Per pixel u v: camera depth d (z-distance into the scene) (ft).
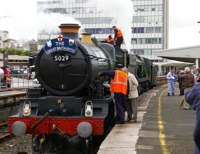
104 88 40.73
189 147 30.01
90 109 32.86
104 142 31.12
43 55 35.24
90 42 41.39
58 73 34.73
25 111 33.47
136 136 33.88
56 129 32.68
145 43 328.49
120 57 51.06
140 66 83.61
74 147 33.94
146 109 57.57
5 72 92.53
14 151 39.32
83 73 34.50
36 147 34.04
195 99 15.96
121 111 40.98
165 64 258.37
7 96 66.18
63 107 33.83
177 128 39.42
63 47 34.53
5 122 63.05
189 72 55.47
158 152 28.17
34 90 36.42
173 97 82.48
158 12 324.39
